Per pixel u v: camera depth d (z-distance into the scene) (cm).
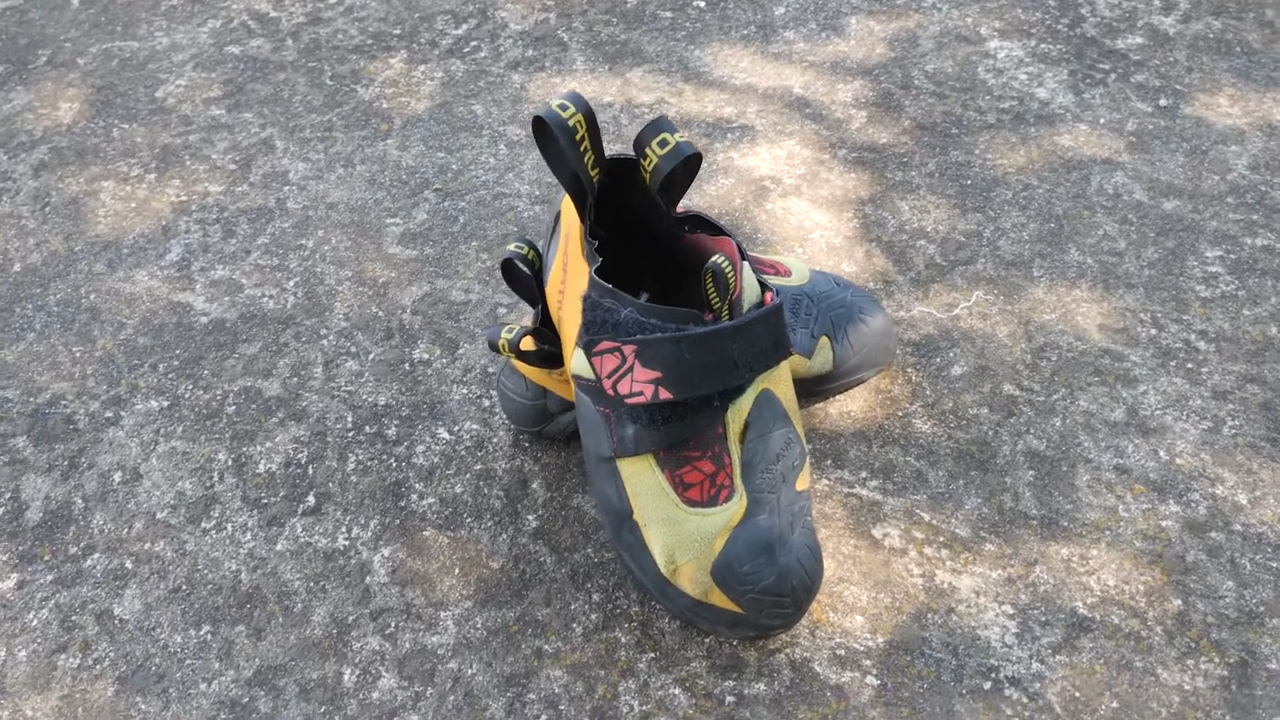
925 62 93
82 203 85
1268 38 92
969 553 63
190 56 98
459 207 83
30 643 62
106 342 76
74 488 68
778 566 56
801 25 98
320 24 101
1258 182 81
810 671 59
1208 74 90
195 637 62
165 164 87
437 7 103
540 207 83
